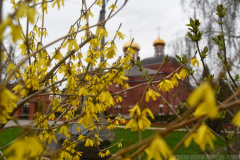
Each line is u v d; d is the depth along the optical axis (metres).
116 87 30.78
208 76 1.42
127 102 34.59
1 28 0.75
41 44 1.79
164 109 30.59
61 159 1.77
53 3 1.70
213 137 0.67
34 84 1.57
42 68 1.67
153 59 42.91
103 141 4.52
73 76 1.74
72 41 1.46
